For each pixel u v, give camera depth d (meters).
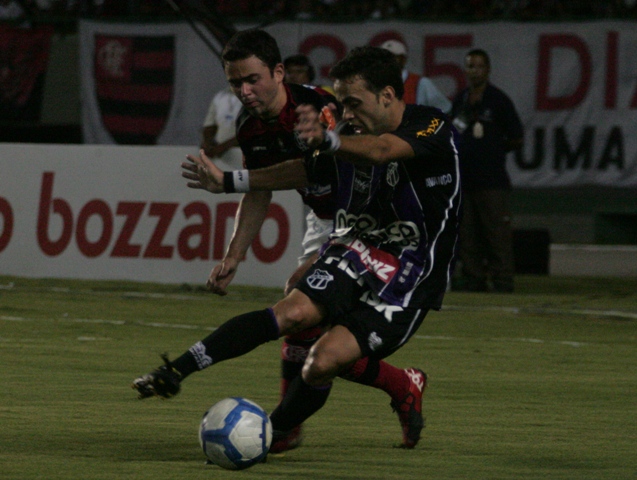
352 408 19.97
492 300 38.75
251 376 23.48
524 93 56.50
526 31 56.22
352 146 13.38
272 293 38.31
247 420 14.09
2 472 14.19
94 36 57.88
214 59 56.97
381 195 14.88
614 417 19.44
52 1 62.97
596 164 56.56
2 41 60.16
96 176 40.81
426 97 39.31
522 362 26.16
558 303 38.16
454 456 15.87
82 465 14.70
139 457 15.30
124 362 24.94
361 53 14.70
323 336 14.73
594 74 56.19
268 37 16.11
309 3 61.53
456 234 15.18
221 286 16.77
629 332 31.77
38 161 41.31
